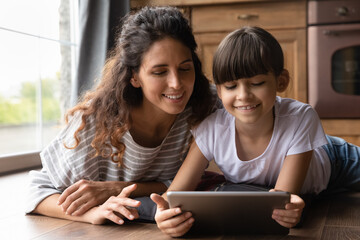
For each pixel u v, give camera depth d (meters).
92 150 1.46
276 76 1.26
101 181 1.50
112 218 1.27
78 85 2.45
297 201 1.13
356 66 2.72
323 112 2.77
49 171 1.48
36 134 2.82
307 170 1.34
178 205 1.13
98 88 1.54
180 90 1.30
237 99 1.24
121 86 1.41
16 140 2.72
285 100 1.42
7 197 1.78
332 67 2.75
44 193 1.46
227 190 1.38
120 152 1.46
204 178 1.73
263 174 1.41
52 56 2.91
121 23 2.55
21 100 2.73
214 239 1.16
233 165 1.42
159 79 1.30
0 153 2.62
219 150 1.40
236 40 1.24
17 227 1.30
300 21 2.77
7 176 2.33
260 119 1.31
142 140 1.52
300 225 1.25
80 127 1.43
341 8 2.69
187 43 1.32
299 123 1.34
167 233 1.17
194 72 1.35
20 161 2.58
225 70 1.23
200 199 1.11
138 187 1.48
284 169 1.31
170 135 1.52
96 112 1.46
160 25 1.30
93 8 2.49
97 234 1.21
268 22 2.81
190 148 1.46
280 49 1.30
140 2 2.81
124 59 1.39
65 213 1.37
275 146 1.34
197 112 1.46
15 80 2.69
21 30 2.69
